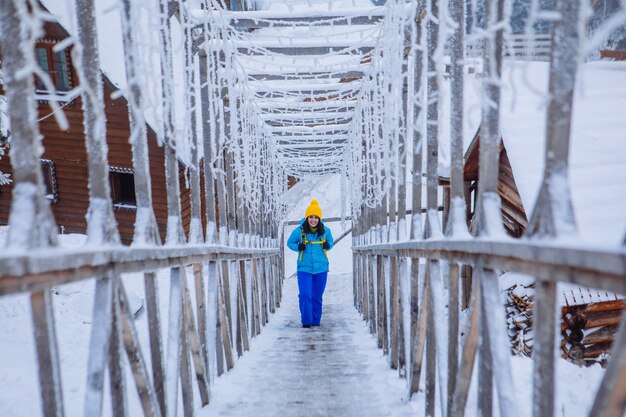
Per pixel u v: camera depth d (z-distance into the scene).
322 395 3.05
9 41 1.33
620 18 1.00
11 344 4.54
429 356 2.54
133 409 2.71
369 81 5.69
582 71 1.13
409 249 3.18
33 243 1.29
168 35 2.70
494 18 1.41
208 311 3.45
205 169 4.18
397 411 2.74
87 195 12.30
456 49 2.24
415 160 3.18
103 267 1.58
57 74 11.52
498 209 1.71
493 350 1.57
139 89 2.15
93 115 1.71
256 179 6.81
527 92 7.97
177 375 2.28
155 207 12.00
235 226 5.59
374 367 3.85
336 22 4.43
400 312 3.50
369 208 6.89
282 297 11.47
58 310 5.72
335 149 11.91
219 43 4.50
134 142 2.10
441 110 2.13
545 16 1.20
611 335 5.52
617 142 6.25
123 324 1.77
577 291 5.49
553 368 1.28
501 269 1.51
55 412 1.35
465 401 1.91
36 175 1.34
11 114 1.33
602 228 4.94
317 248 6.61
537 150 5.92
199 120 10.78
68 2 1.38
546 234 1.28
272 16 4.34
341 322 7.07
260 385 3.31
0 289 1.08
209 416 2.71
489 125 1.74
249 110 6.52
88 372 1.53
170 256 2.29
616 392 0.94
